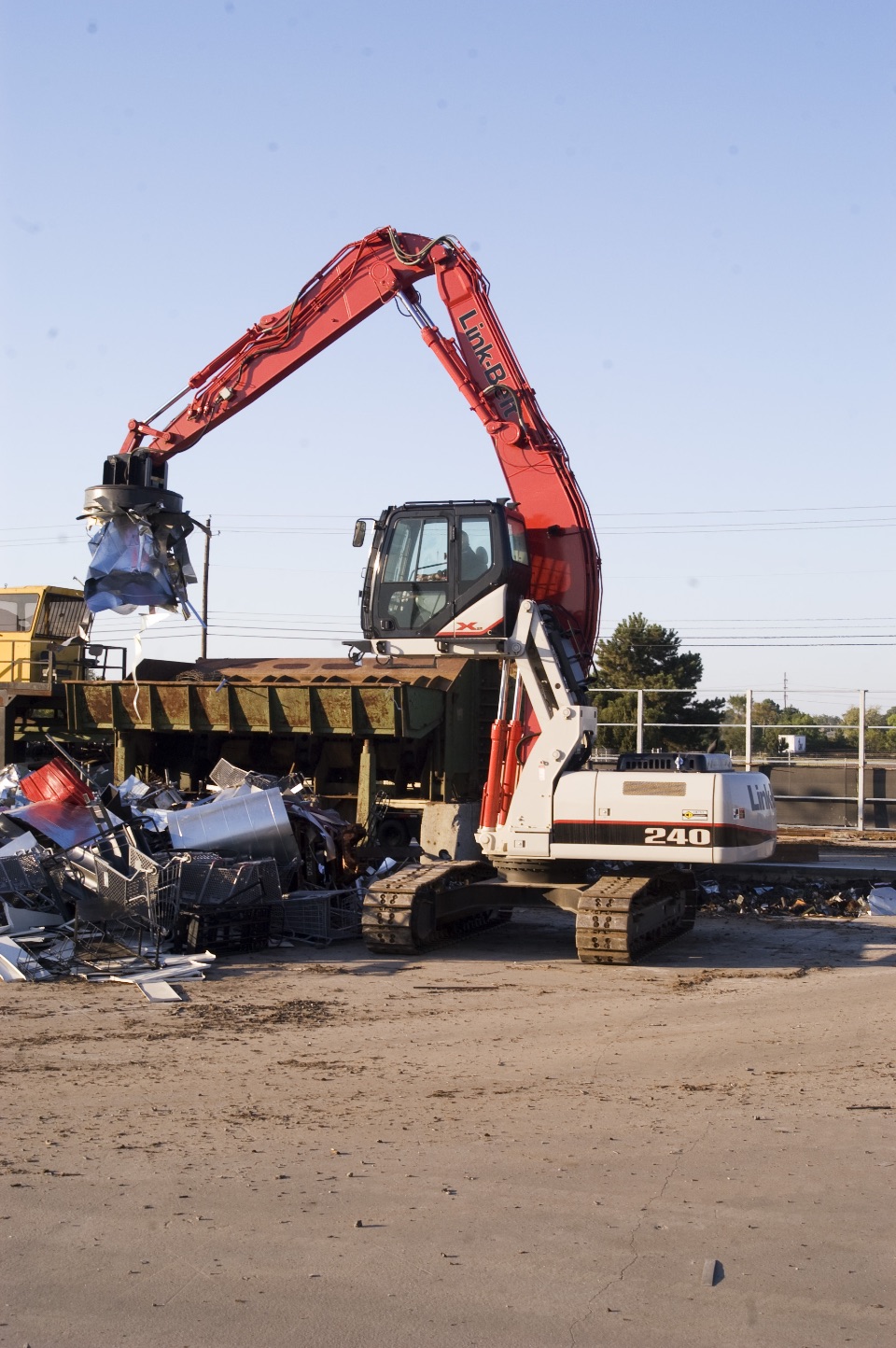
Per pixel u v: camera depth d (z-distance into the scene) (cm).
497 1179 677
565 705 1467
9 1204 635
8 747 2170
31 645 2289
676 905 1588
